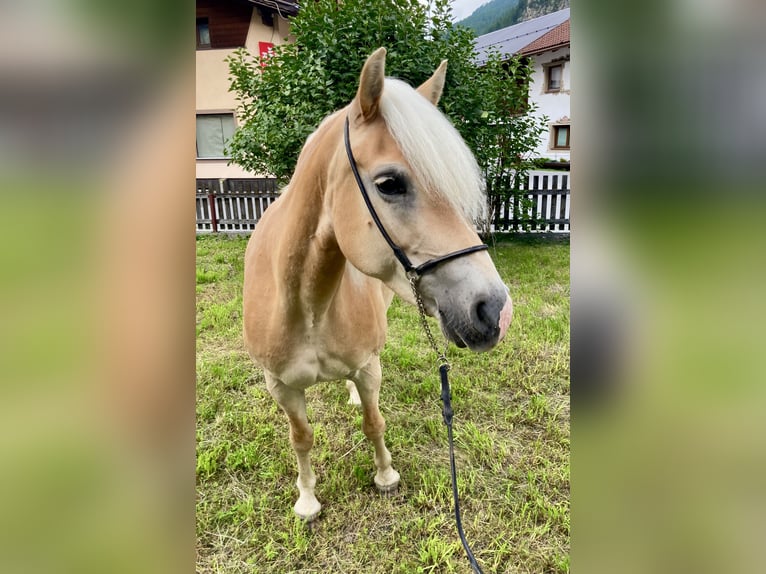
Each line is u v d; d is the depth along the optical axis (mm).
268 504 2148
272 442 2561
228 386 3131
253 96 6242
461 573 1799
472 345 1090
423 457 2439
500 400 2936
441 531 1985
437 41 5578
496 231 7879
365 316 1745
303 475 2059
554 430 2596
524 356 3457
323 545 1941
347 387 3092
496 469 2312
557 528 1975
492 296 1068
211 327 4164
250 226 9055
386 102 1157
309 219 1423
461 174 1092
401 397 2982
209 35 10922
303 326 1617
